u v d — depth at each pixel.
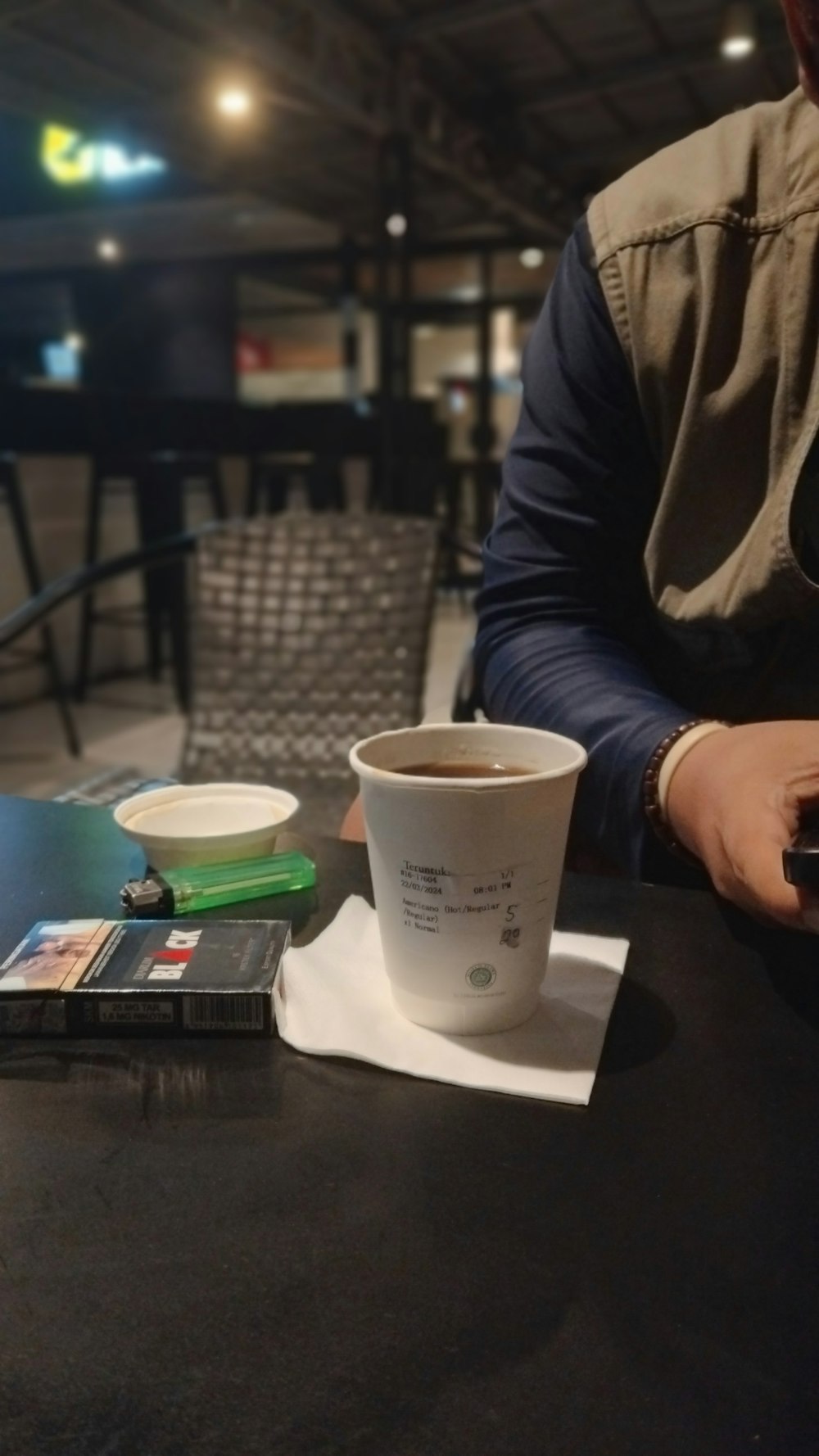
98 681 4.47
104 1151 0.39
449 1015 0.47
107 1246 0.34
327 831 1.40
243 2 3.11
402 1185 0.37
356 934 0.57
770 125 0.75
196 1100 0.43
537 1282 0.33
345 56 3.71
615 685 0.71
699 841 0.57
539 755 0.52
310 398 12.30
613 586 0.85
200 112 4.34
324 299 10.59
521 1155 0.39
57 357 10.32
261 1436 0.27
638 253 0.76
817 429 0.70
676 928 0.59
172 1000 0.47
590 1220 0.36
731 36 3.55
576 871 0.77
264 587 1.80
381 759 0.52
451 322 10.32
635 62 4.21
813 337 0.71
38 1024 0.48
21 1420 0.28
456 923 0.45
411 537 1.77
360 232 6.86
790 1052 0.46
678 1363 0.30
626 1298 0.32
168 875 0.61
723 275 0.73
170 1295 0.32
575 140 5.24
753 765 0.56
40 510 4.11
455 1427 0.28
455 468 6.33
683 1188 0.37
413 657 1.72
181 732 3.62
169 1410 0.28
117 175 6.44
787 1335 0.31
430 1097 0.43
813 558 0.73
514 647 0.80
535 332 0.90
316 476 4.94
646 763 0.63
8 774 3.08
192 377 9.11
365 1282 0.33
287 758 1.70
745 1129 0.41
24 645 4.00
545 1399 0.29
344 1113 0.42
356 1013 0.49
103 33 3.47
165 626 4.51
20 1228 0.35
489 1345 0.30
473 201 5.68
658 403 0.78
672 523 0.79
